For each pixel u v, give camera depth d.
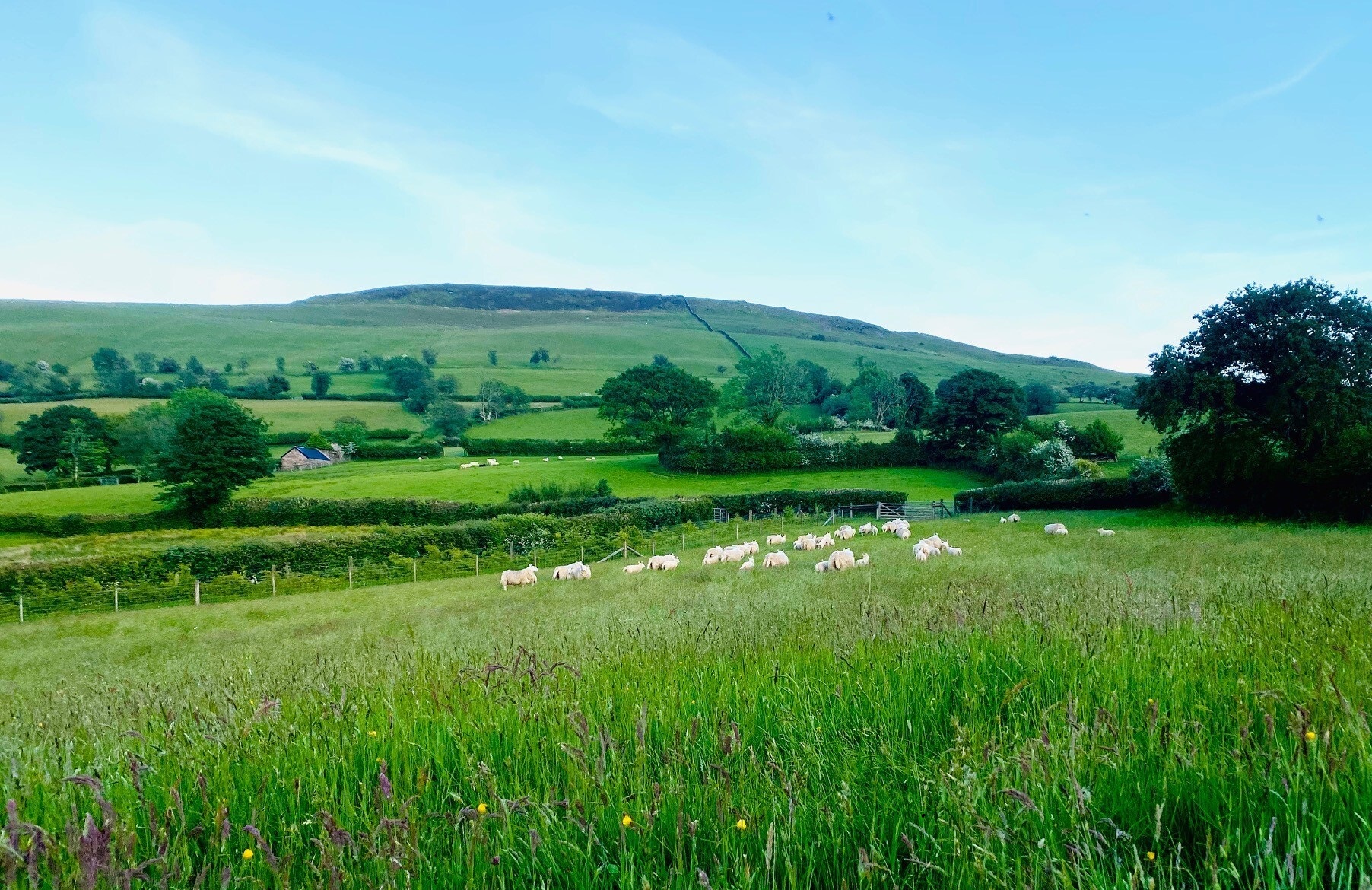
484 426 117.25
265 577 33.50
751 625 9.94
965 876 2.86
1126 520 41.00
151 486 76.44
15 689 14.54
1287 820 2.90
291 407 129.38
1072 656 5.41
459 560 35.81
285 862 3.10
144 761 4.39
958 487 71.19
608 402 86.69
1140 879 2.65
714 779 3.73
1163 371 41.09
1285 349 36.97
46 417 91.38
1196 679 4.68
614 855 3.38
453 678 6.58
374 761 4.39
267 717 5.44
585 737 4.08
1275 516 37.72
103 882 2.79
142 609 29.67
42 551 38.22
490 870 3.23
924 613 8.49
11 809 2.68
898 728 4.39
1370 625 5.82
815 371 148.50
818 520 50.94
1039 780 3.36
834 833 3.29
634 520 43.06
